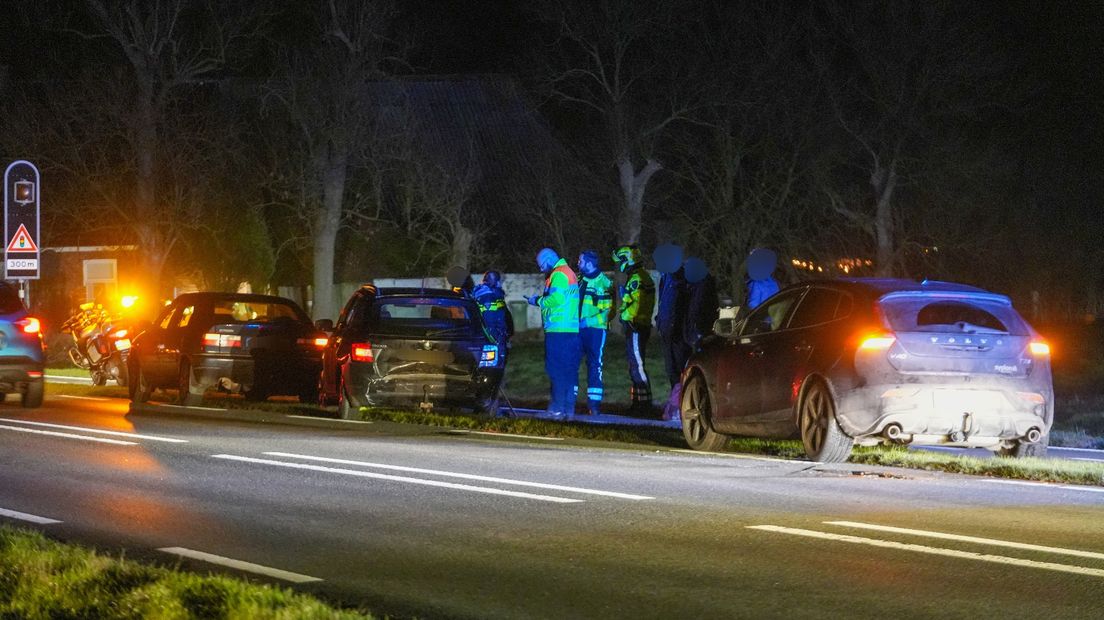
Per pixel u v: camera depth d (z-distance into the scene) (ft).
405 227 214.48
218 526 46.57
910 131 180.24
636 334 95.20
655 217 211.00
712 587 36.58
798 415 63.05
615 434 74.49
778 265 194.49
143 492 54.29
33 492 54.44
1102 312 180.14
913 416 59.36
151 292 181.88
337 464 62.80
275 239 211.00
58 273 211.82
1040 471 57.57
